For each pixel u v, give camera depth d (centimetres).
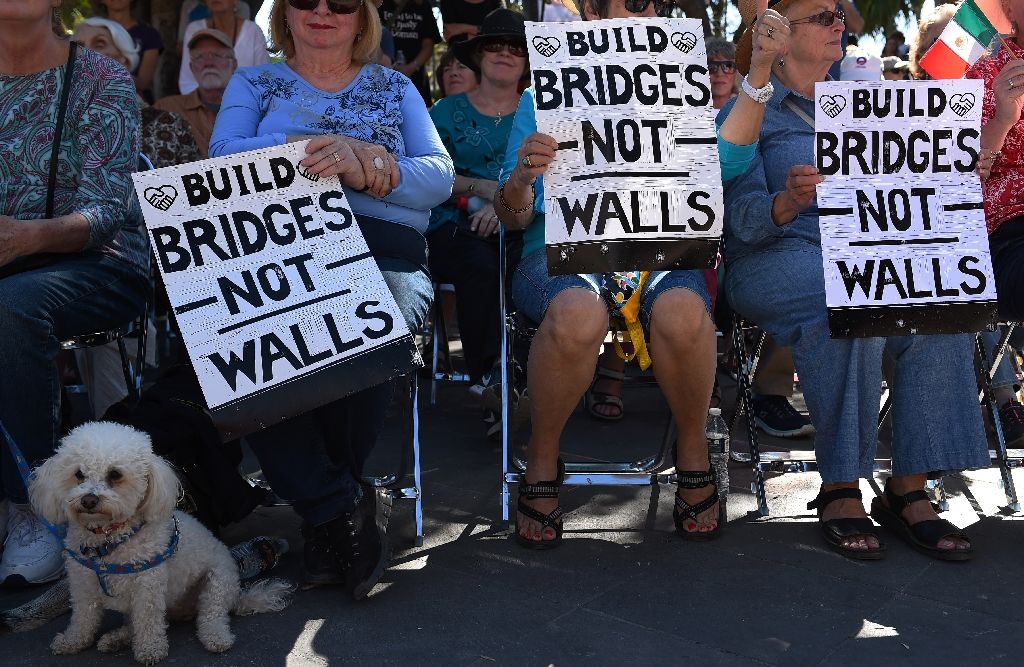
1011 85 348
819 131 329
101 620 267
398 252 333
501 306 374
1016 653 263
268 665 256
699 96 324
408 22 853
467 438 471
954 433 335
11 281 305
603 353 492
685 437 341
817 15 357
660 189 322
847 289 327
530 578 310
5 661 259
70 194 338
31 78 333
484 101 500
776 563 321
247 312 291
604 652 263
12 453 300
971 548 323
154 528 254
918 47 486
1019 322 378
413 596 297
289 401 288
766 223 343
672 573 314
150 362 499
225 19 643
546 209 320
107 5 712
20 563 303
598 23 324
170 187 293
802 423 475
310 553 301
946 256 331
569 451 445
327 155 303
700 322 319
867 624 279
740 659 260
